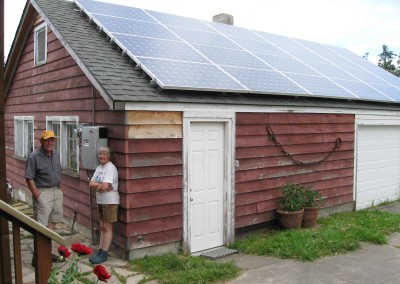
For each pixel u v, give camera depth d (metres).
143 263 5.89
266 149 7.71
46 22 8.53
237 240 7.37
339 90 9.11
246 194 7.45
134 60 6.65
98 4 8.80
